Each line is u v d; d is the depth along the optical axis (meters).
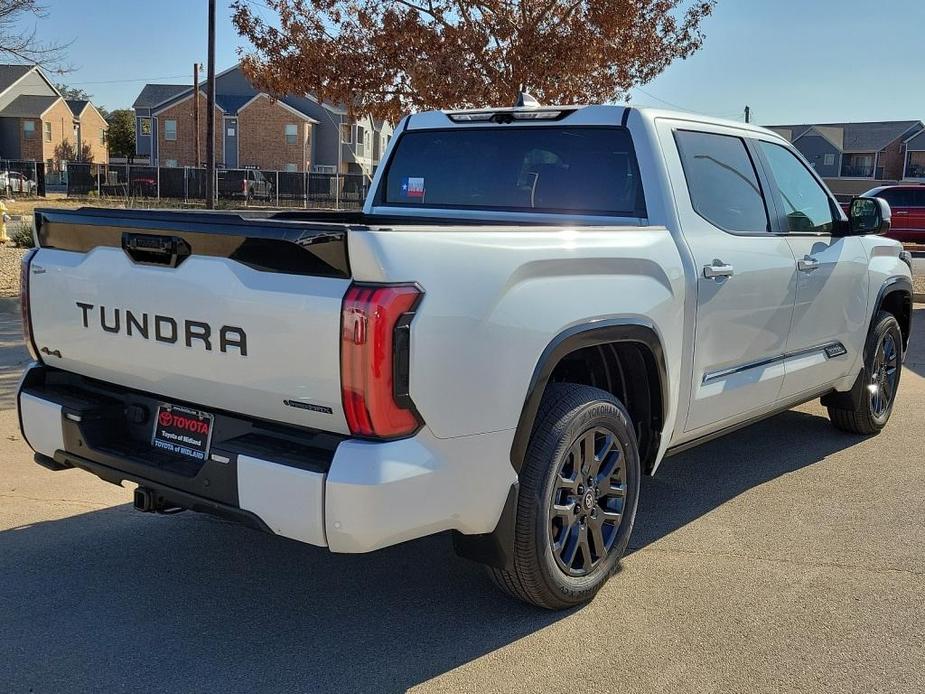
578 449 3.60
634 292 3.77
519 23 11.17
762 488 5.32
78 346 3.64
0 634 3.43
